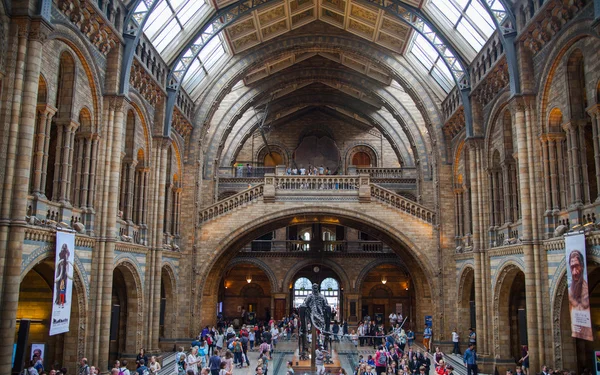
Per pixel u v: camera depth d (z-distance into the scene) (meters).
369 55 35.50
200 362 20.95
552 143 20.58
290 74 41.53
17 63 15.10
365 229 38.25
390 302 48.47
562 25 19.14
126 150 24.94
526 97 21.31
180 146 33.12
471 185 28.17
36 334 21.05
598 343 21.64
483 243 27.12
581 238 16.86
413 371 21.05
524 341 22.31
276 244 46.91
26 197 14.99
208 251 33.47
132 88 24.59
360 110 48.12
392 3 29.03
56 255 16.53
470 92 28.48
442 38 28.42
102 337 20.23
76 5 18.44
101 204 20.86
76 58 19.25
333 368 22.09
